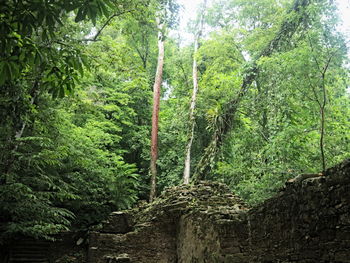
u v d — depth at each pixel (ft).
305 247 14.10
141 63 66.08
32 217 31.86
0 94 23.95
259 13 48.52
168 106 71.20
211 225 23.03
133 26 40.29
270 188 31.07
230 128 43.29
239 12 49.85
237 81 44.24
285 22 39.81
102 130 54.29
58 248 36.70
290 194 15.35
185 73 63.62
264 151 34.73
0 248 34.58
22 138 29.35
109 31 66.39
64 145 35.42
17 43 13.55
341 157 30.91
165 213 32.55
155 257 31.65
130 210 36.96
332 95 35.17
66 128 42.06
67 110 41.29
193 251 26.61
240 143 39.24
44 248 36.32
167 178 56.08
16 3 12.27
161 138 62.28
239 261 19.33
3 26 12.58
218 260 21.29
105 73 45.55
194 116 50.78
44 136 33.78
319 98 32.53
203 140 54.13
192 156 55.11
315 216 13.58
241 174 36.32
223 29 52.42
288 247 15.31
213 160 41.65
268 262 16.90
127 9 35.68
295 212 14.88
